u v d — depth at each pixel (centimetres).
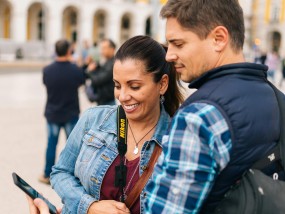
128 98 168
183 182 123
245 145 126
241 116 126
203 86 134
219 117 125
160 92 179
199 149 122
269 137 133
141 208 167
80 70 538
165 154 129
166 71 176
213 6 131
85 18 4647
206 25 132
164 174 127
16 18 4084
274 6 5350
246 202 124
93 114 188
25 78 1930
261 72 141
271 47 5503
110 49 584
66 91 522
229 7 133
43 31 4372
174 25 136
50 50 3847
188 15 132
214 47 135
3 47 3525
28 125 854
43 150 673
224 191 129
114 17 4928
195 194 123
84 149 181
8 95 1309
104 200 171
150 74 168
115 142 177
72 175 192
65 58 523
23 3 4106
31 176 546
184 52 136
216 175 126
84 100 1253
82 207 174
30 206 178
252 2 5369
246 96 130
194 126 123
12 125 847
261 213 123
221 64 137
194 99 131
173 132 128
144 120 177
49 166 522
